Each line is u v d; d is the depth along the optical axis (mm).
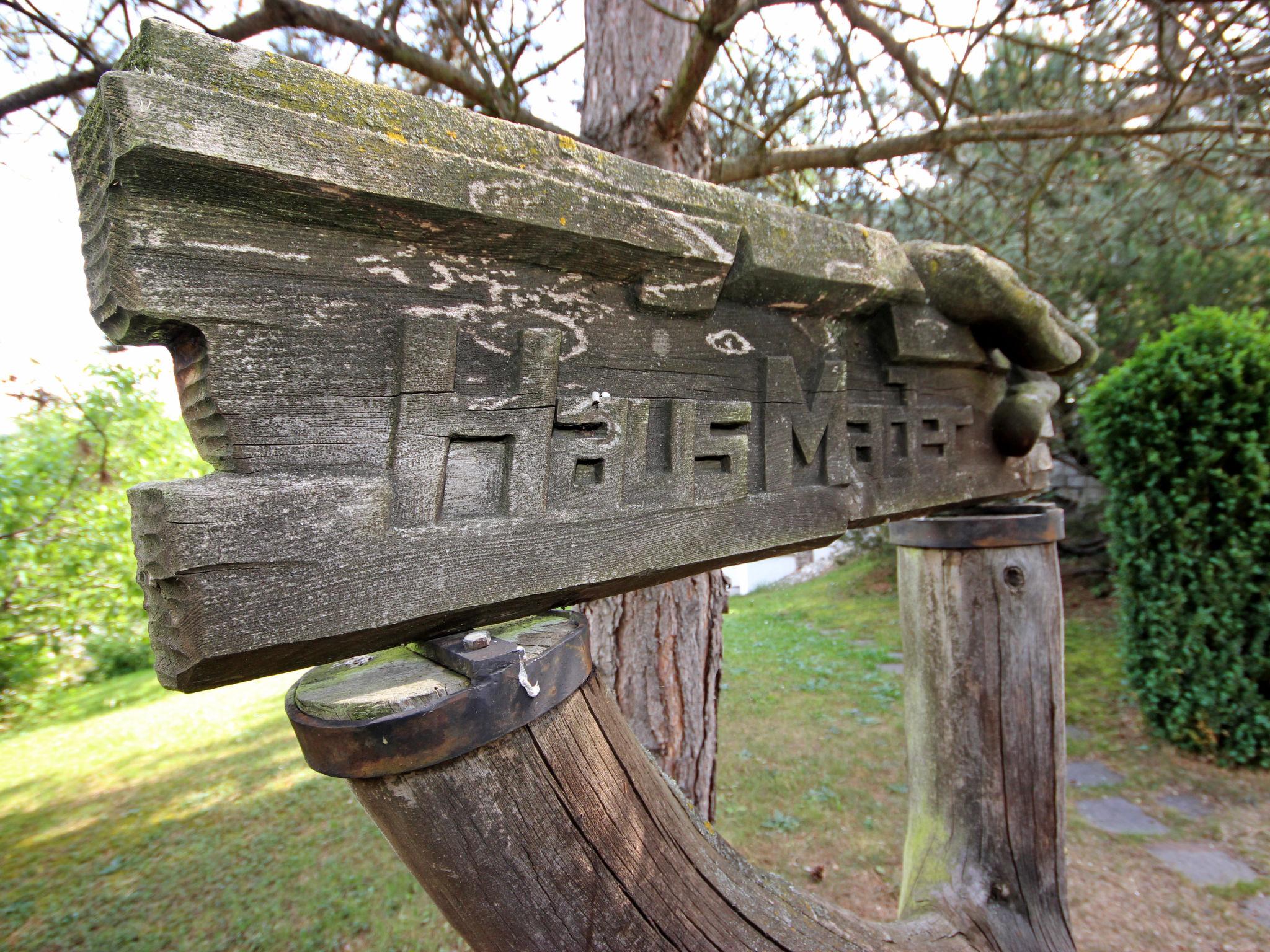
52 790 4527
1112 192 5266
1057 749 1754
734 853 1173
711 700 2514
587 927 847
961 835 1754
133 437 4168
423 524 777
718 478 1084
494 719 759
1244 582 3570
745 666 5855
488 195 772
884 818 3277
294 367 698
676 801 1078
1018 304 1422
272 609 675
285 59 675
